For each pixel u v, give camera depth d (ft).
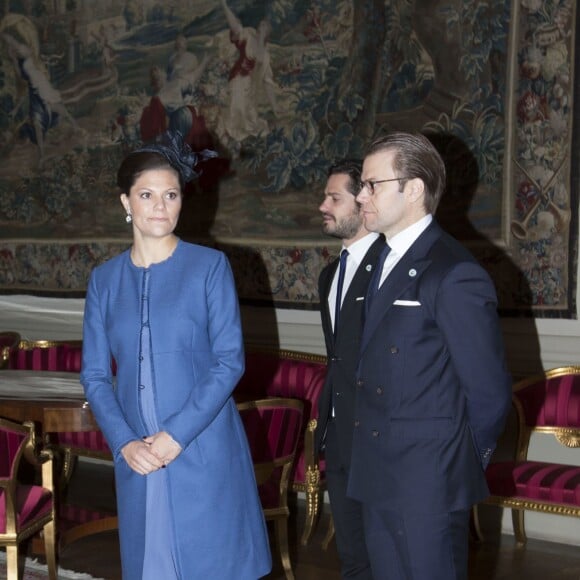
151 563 10.95
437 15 21.12
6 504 14.25
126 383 11.06
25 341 24.93
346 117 22.82
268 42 24.31
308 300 23.43
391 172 10.36
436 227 10.53
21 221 29.96
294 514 21.98
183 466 10.80
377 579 10.41
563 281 19.53
